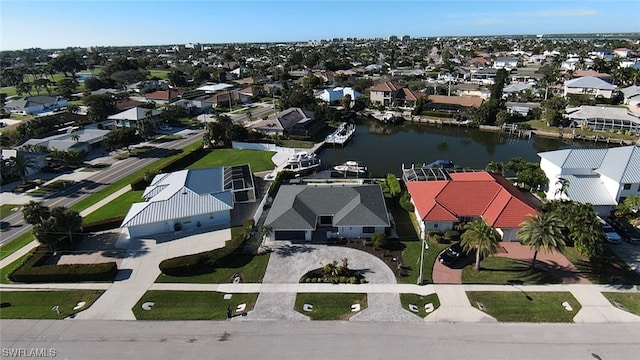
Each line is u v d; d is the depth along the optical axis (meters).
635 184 54.41
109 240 52.47
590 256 43.34
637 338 34.03
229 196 58.84
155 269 45.81
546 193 63.34
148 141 102.50
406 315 37.41
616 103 136.00
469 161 88.44
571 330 35.06
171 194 57.56
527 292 40.22
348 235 52.12
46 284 43.34
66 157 79.75
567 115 112.50
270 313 38.03
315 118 117.50
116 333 35.75
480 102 126.62
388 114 125.94
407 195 61.34
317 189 59.44
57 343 34.66
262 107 144.62
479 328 35.53
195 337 35.06
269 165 82.75
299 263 46.34
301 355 32.78
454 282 42.22
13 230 56.38
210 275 44.41
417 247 49.34
